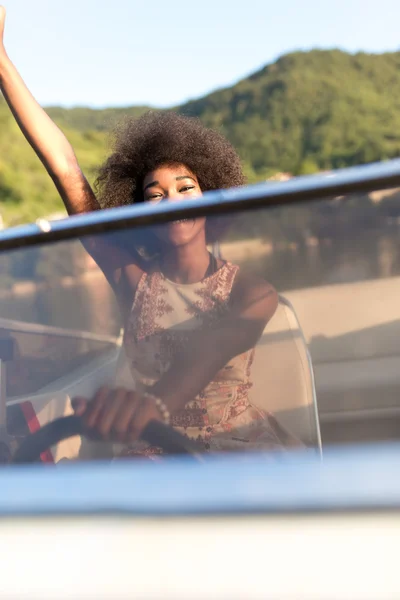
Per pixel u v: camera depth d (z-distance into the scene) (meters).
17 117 2.36
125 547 0.75
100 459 1.21
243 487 0.77
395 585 0.68
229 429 1.55
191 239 1.29
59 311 1.30
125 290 1.36
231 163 2.39
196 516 0.75
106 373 1.35
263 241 1.26
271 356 1.53
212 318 1.43
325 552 0.71
